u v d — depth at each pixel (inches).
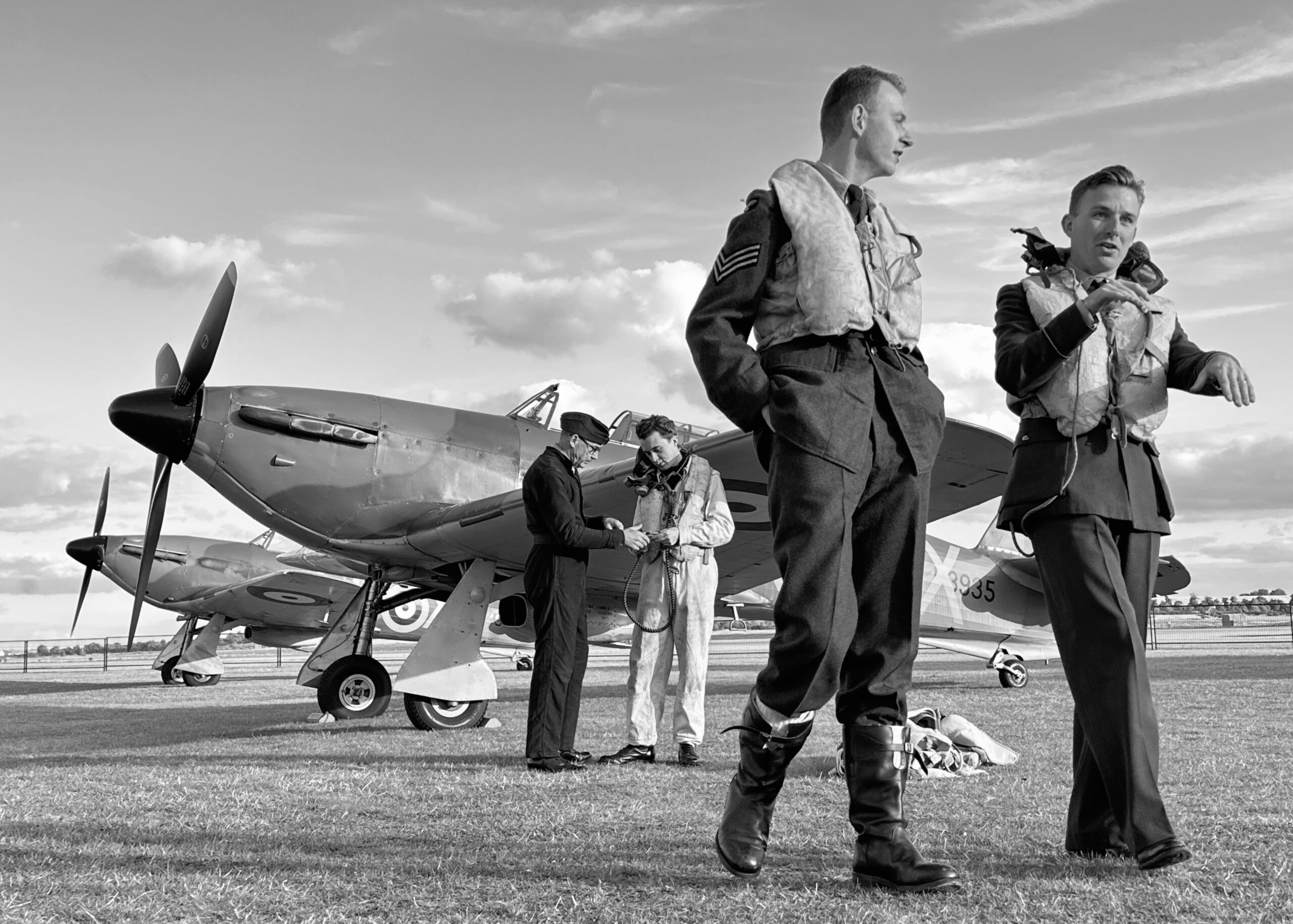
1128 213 93.3
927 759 144.3
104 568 597.0
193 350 291.9
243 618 581.6
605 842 98.2
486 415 333.7
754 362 75.1
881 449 77.2
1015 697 317.4
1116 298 84.7
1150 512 93.3
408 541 300.5
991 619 520.4
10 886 79.2
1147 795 83.0
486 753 192.7
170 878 81.7
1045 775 144.2
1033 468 93.3
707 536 176.9
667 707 294.2
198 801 126.6
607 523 173.2
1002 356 93.0
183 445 294.8
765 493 252.4
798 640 74.2
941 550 510.6
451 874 83.0
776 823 107.7
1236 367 90.6
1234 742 173.5
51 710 355.3
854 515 78.3
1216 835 96.3
